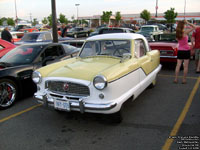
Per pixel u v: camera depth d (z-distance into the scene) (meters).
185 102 4.50
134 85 3.77
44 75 3.58
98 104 3.09
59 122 3.77
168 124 3.53
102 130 3.41
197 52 7.00
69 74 3.32
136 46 4.21
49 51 5.58
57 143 3.07
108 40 4.29
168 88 5.52
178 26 5.49
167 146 2.89
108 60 3.91
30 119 3.91
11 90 4.50
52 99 3.46
